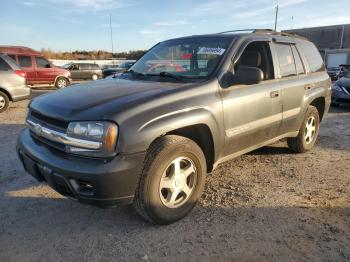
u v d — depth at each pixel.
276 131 4.71
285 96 4.69
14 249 3.07
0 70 10.17
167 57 4.41
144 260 2.91
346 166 5.17
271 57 4.63
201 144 3.75
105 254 3.00
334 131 7.54
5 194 4.15
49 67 17.88
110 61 41.31
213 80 3.73
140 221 3.53
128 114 2.98
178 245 3.12
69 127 3.00
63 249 3.08
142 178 3.12
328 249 3.04
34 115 3.58
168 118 3.19
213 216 3.62
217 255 2.97
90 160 2.94
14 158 5.45
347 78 11.14
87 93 3.47
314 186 4.40
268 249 3.05
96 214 3.68
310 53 5.66
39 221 3.54
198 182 3.59
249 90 4.09
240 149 4.17
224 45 4.14
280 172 4.89
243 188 4.32
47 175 3.15
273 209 3.76
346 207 3.81
